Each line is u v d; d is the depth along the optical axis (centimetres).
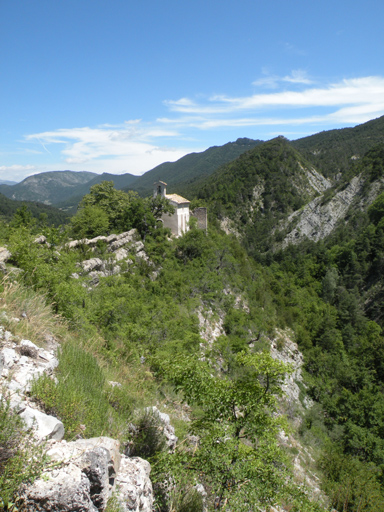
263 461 534
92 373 618
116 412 567
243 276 4162
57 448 353
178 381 592
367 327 6112
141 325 1161
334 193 12256
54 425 383
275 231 12106
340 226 10994
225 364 2020
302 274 8462
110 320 1055
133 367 883
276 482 507
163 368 623
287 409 2656
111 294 1161
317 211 12094
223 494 507
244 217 12700
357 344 5594
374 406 2852
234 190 13350
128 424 561
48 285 883
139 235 2911
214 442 535
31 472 312
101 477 334
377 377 4341
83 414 473
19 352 528
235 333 2753
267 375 566
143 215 3050
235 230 12250
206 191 13575
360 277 7919
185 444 682
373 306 7225
